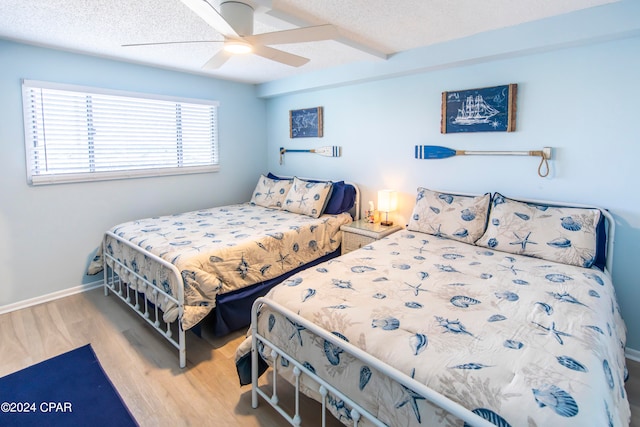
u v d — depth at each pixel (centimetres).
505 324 140
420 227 287
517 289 175
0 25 234
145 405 185
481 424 94
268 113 461
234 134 429
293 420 158
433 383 110
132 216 351
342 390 135
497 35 244
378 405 123
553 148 246
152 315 280
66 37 258
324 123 394
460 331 135
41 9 207
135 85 337
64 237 310
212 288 226
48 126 293
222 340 248
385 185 347
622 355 177
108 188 332
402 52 295
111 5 201
